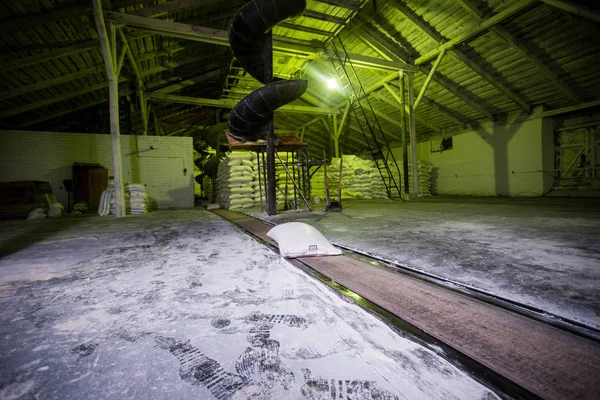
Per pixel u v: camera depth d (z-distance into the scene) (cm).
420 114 1020
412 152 815
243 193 710
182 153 929
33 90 638
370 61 720
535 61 622
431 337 95
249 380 77
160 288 153
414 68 767
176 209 873
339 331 103
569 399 66
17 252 256
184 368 83
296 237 220
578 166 768
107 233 366
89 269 194
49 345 97
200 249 252
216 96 1191
